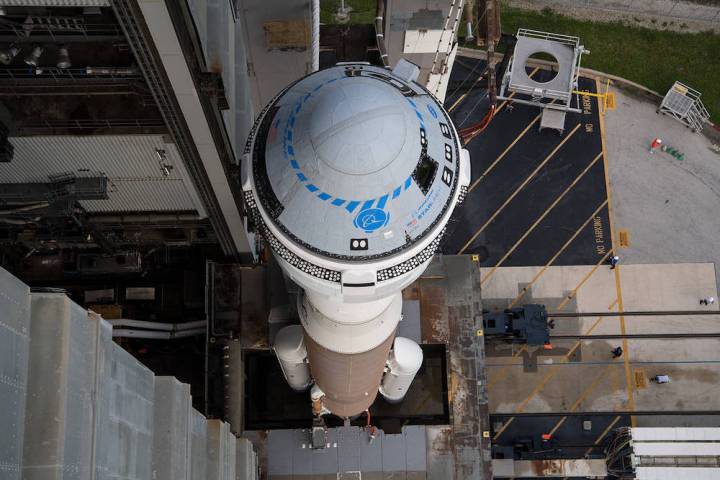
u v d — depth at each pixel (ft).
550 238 162.50
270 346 135.33
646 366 154.20
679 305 158.30
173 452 66.03
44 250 145.18
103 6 78.18
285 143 62.64
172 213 125.39
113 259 147.23
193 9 77.41
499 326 150.10
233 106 103.04
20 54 86.28
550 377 153.58
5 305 40.29
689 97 171.63
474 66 173.88
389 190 60.70
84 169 108.78
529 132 170.19
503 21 177.68
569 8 178.70
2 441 39.24
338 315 78.28
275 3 103.96
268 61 115.44
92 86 89.86
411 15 119.85
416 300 138.51
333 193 60.75
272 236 66.03
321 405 126.31
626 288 159.43
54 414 43.57
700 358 154.71
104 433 50.72
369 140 58.85
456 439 133.59
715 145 170.91
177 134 92.48
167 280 153.48
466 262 139.74
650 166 168.66
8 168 107.65
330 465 133.39
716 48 177.88
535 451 147.13
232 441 103.76
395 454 133.28
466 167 67.31
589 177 167.12
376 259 63.52
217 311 136.67
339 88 61.52
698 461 139.03
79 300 151.53
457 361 136.46
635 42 177.78
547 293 158.81
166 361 152.15
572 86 168.66
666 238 162.91
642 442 139.74
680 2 178.19
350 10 175.52
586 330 156.46
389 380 124.16
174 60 76.84
